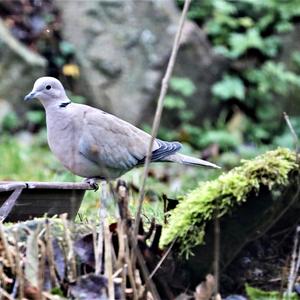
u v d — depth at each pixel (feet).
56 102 29.01
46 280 20.29
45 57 70.69
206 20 76.38
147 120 68.85
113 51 69.36
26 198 24.99
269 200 21.67
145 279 19.54
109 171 29.45
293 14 75.77
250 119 73.26
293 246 23.11
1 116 65.72
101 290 19.86
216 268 19.04
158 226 21.31
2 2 72.33
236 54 72.59
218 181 21.95
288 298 21.13
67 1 71.82
